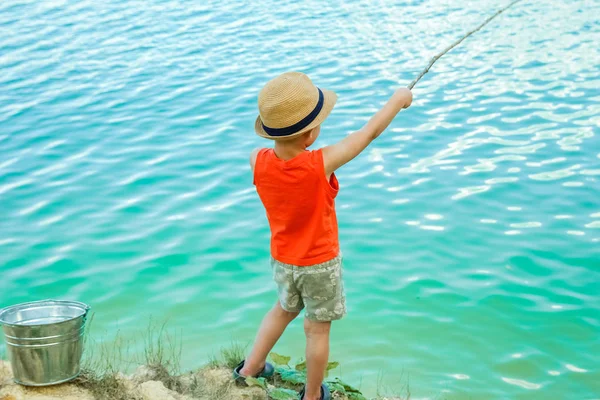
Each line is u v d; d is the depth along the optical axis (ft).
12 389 11.23
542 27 45.16
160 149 28.71
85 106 33.99
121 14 51.88
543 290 19.06
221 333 17.29
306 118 9.93
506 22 46.57
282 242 10.71
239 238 21.89
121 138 29.96
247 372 12.42
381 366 16.24
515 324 17.75
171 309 18.34
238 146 28.81
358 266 20.18
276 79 10.09
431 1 52.95
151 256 20.88
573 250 20.84
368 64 39.17
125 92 35.83
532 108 32.01
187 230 22.36
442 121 30.91
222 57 41.22
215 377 12.81
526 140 28.55
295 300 11.21
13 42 45.16
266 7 53.01
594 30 43.91
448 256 20.66
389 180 25.52
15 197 24.71
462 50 41.14
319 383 11.39
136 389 11.79
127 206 23.98
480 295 18.85
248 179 25.91
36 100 34.91
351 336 17.26
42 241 21.74
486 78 36.35
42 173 26.66
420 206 23.59
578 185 24.66
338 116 31.68
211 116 32.22
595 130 29.22
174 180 25.88
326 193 10.23
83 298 18.79
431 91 34.76
